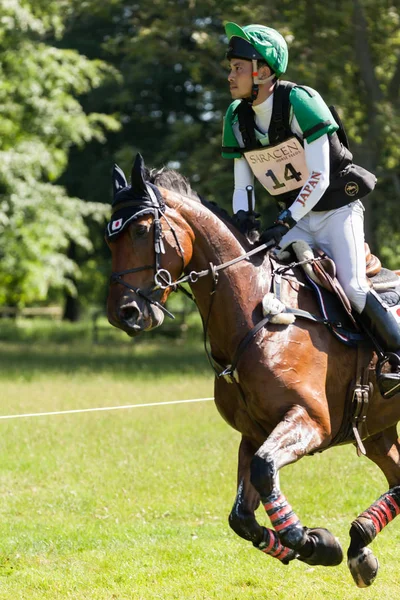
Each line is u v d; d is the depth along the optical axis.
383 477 12.83
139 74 38.28
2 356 34.03
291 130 7.62
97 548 10.01
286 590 8.54
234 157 8.19
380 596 8.35
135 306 6.97
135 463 13.96
